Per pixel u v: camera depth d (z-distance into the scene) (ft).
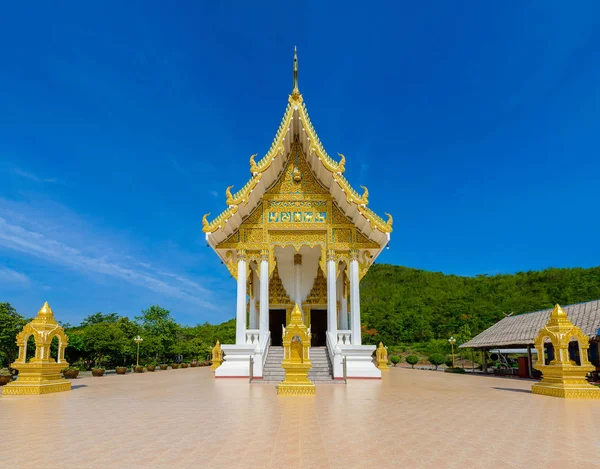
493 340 91.76
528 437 20.84
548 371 41.81
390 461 16.30
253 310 80.79
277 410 29.43
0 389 50.88
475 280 335.67
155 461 16.25
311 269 82.64
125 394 41.65
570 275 268.41
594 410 30.55
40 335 44.96
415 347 190.19
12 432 22.11
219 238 63.31
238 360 60.49
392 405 32.32
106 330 114.42
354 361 59.00
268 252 64.49
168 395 39.99
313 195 66.28
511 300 244.63
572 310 79.30
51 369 45.34
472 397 38.75
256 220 65.46
